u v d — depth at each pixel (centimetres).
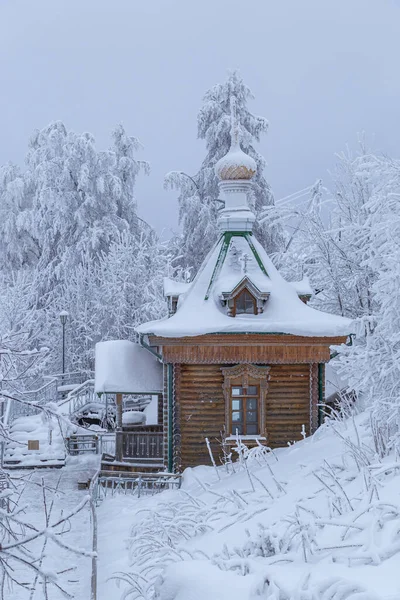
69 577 1552
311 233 2964
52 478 2552
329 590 740
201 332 2347
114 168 4931
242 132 4366
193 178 4550
